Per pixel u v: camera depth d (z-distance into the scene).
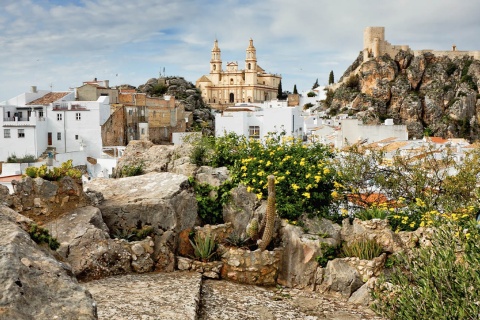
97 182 15.38
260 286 13.10
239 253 13.23
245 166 15.02
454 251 9.93
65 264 6.57
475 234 9.73
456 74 155.50
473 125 147.38
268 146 16.00
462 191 17.89
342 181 16.61
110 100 92.38
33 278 5.80
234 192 14.76
